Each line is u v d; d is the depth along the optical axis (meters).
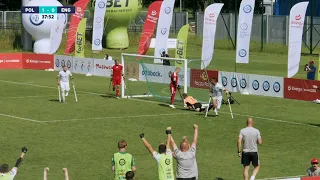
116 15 78.62
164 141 32.25
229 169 27.22
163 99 44.91
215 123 36.50
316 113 39.53
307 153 29.98
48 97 45.91
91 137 32.97
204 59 48.84
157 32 53.03
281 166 27.75
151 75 48.12
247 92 47.16
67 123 36.41
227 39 84.75
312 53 75.44
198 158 29.05
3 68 63.00
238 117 38.22
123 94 45.81
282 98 45.09
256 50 79.06
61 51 75.44
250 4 47.09
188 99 41.06
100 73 57.66
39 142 31.83
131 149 30.59
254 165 24.69
